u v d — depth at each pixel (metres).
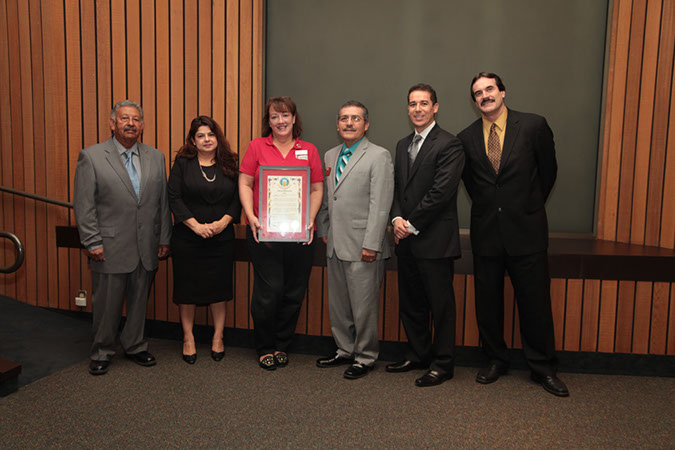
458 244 2.34
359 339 2.46
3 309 3.32
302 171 2.41
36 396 2.14
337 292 2.55
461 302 2.69
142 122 2.49
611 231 3.10
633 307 2.57
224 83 3.09
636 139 2.95
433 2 3.23
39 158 3.36
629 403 2.18
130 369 2.49
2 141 3.44
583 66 3.16
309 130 3.41
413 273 2.44
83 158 2.38
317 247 2.80
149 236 2.51
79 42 3.22
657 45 2.81
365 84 3.33
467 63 3.23
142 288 2.54
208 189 2.51
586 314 2.61
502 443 1.80
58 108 3.29
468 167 2.39
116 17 3.14
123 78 3.17
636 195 2.95
